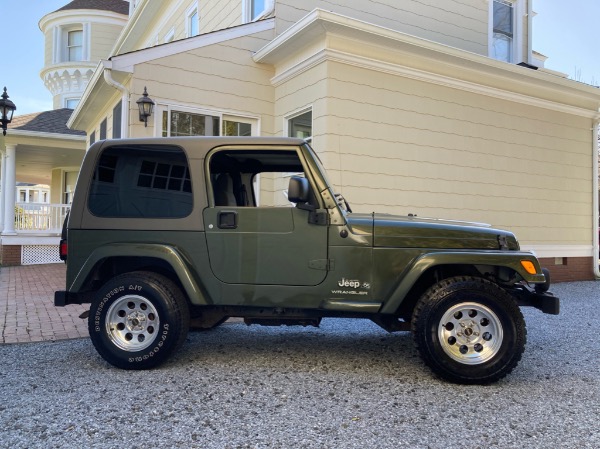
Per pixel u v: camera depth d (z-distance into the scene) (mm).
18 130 12328
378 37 7195
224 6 10359
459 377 3525
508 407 3158
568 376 3840
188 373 3750
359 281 3678
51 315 5906
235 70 8117
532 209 9383
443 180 8227
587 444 2639
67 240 3902
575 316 6406
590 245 10328
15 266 12078
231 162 4188
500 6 11398
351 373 3826
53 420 2854
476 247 3785
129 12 17875
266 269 3723
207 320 4000
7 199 12516
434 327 3551
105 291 3783
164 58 7555
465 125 8508
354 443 2609
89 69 18375
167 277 3980
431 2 9969
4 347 4492
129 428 2756
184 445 2562
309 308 3738
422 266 3611
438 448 2570
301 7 8602
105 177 3900
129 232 3814
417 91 7957
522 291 3918
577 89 9703
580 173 10141
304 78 7605
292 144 3811
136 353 3738
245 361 4102
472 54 8102
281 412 3016
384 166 7594
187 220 3775
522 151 9242
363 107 7395
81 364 3949
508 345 3512
